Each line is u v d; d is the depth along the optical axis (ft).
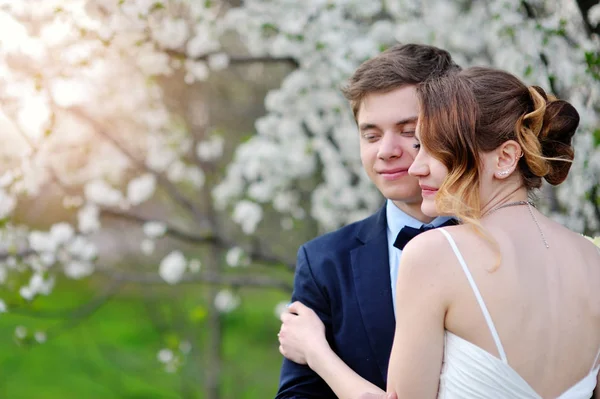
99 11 9.87
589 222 8.63
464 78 4.71
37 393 24.73
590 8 8.02
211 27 10.84
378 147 5.68
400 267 4.54
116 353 21.94
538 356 4.24
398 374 4.45
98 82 10.96
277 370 20.29
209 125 15.07
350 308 5.71
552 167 4.90
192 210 13.00
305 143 11.34
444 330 4.42
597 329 4.44
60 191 12.32
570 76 7.98
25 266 11.46
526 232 4.48
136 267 16.98
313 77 10.77
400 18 10.02
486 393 4.19
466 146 4.49
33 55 9.72
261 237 15.71
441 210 4.47
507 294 4.25
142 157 13.11
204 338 17.42
